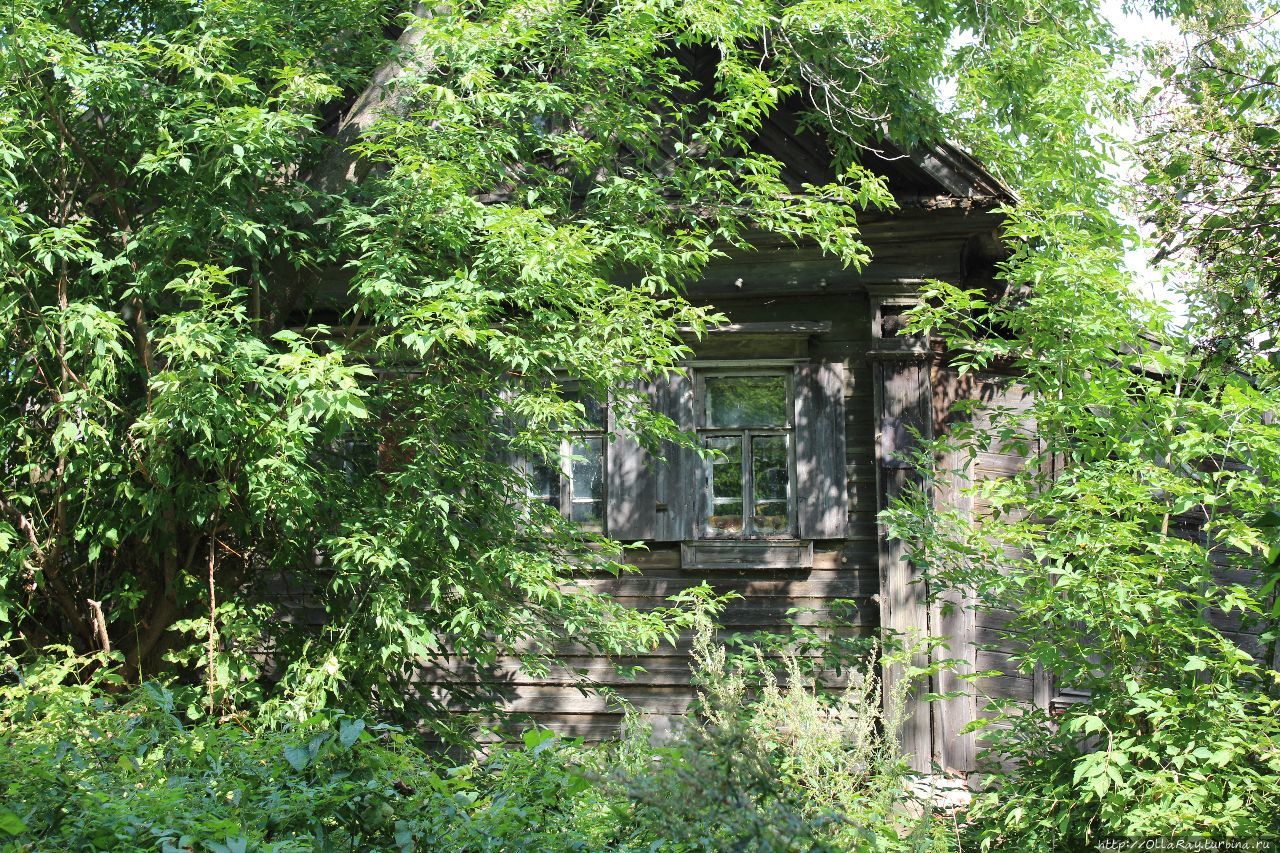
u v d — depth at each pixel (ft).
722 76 30.40
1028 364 23.80
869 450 33.81
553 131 34.22
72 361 25.34
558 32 28.37
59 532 24.90
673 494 33.96
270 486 23.43
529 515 28.09
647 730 21.80
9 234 22.47
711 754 11.51
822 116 33.09
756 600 33.40
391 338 24.99
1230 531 20.66
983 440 24.94
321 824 12.46
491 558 25.96
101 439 23.71
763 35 33.35
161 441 23.52
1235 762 19.52
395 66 29.22
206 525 26.20
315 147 27.68
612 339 26.40
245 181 25.18
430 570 25.90
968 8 42.78
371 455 28.09
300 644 26.71
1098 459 23.00
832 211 28.32
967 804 23.24
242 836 11.31
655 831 11.85
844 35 32.91
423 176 24.25
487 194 32.55
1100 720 20.38
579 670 28.32
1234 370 23.84
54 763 13.35
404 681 27.89
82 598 26.68
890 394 33.22
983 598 23.27
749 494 34.24
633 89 29.91
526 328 26.00
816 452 33.76
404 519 25.45
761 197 28.58
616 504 34.04
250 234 25.08
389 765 13.33
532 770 14.14
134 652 26.22
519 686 33.32
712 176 29.63
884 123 32.86
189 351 21.79
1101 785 19.06
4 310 23.15
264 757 13.99
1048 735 22.54
